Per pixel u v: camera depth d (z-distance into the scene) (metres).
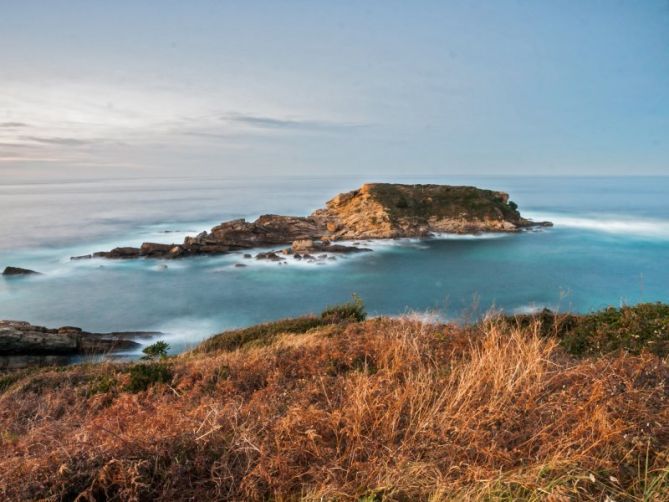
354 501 3.14
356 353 7.89
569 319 9.84
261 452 3.58
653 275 56.72
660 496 2.87
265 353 9.27
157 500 3.31
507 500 2.97
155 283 54.47
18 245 83.00
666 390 4.26
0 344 27.62
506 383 4.51
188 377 8.23
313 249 70.38
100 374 10.31
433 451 3.60
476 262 65.31
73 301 47.19
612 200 190.25
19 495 3.25
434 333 8.23
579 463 3.24
